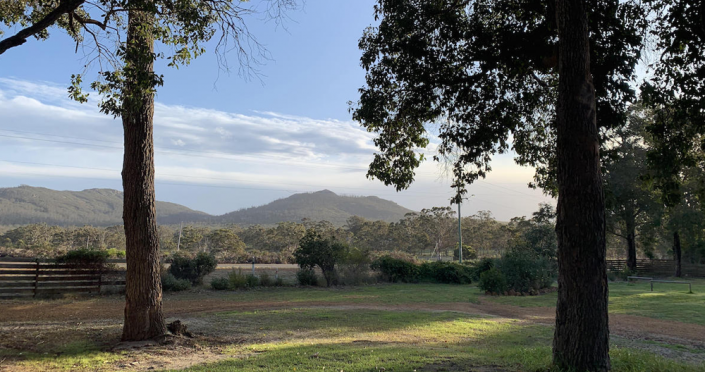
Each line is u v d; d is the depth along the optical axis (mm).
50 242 75062
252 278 22125
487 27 9227
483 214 76938
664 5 8305
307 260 23844
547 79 10031
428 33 9266
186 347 7750
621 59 7914
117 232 86125
